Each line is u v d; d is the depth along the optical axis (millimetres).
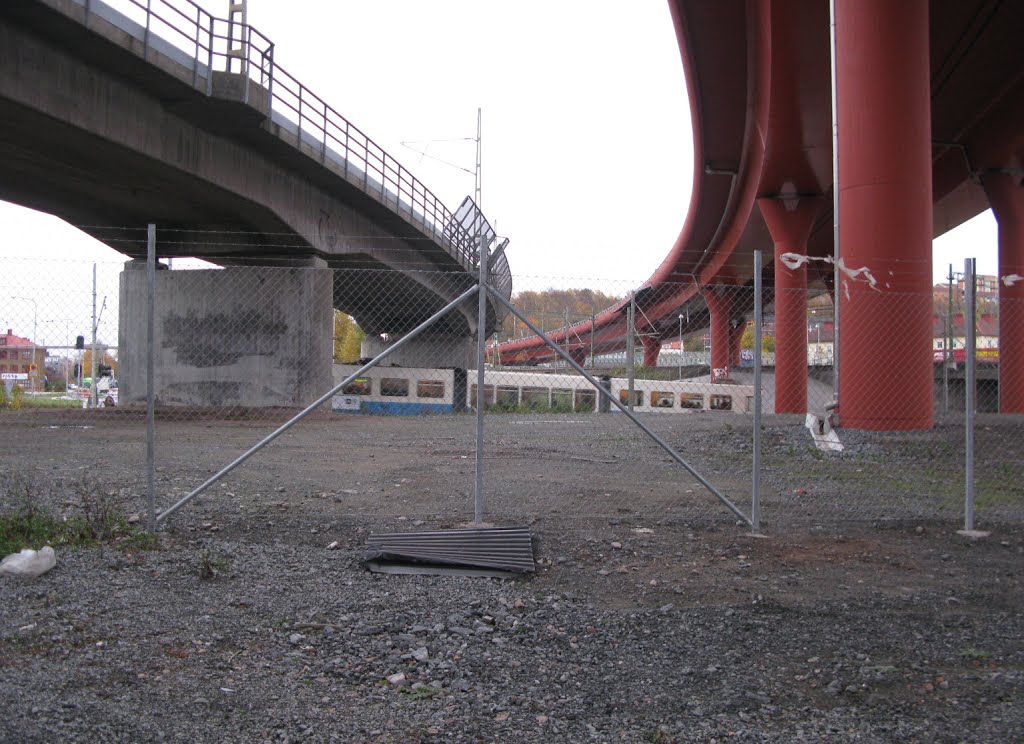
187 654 4332
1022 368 31234
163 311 28531
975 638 5020
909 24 15742
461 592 5566
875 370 15133
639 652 4688
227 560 5988
